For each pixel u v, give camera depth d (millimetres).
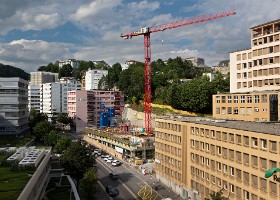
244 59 116250
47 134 125062
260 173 54875
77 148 82875
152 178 100000
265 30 107938
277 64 101500
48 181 81750
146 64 181500
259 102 94562
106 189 87438
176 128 85875
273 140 51531
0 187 49219
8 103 139625
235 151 61812
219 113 109125
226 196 64500
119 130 174750
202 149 73625
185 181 80875
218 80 170500
